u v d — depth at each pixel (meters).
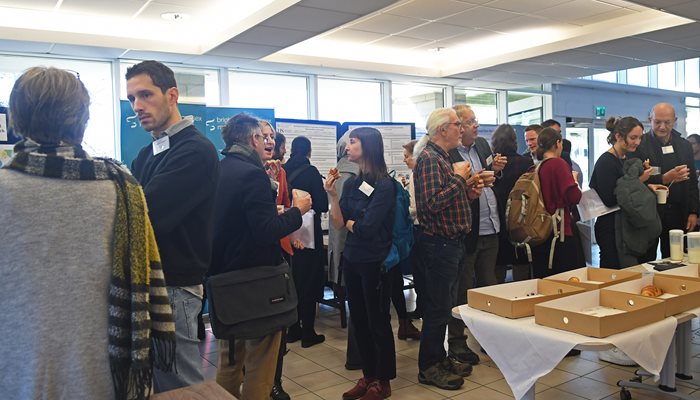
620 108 10.58
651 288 2.22
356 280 2.83
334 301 4.75
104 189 1.14
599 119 10.17
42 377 1.06
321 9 4.71
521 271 3.68
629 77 10.66
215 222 2.05
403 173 6.05
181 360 1.71
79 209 1.11
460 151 3.39
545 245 3.39
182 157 1.69
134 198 1.18
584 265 3.75
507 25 6.41
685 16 5.30
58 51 5.69
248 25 5.21
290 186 3.99
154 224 1.60
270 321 2.02
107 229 1.14
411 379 3.20
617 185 3.37
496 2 5.52
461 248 2.92
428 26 6.30
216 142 5.22
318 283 4.05
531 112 9.62
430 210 2.79
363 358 2.93
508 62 7.25
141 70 1.73
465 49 7.59
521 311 1.97
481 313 2.06
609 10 5.95
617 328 1.74
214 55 6.20
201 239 1.75
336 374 3.41
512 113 9.75
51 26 5.38
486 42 7.22
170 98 1.77
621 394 2.80
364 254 2.72
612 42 6.28
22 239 1.06
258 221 2.01
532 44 7.24
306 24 5.12
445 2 5.45
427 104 9.00
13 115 1.13
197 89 6.91
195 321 1.77
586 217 3.53
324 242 4.96
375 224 2.67
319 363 3.63
